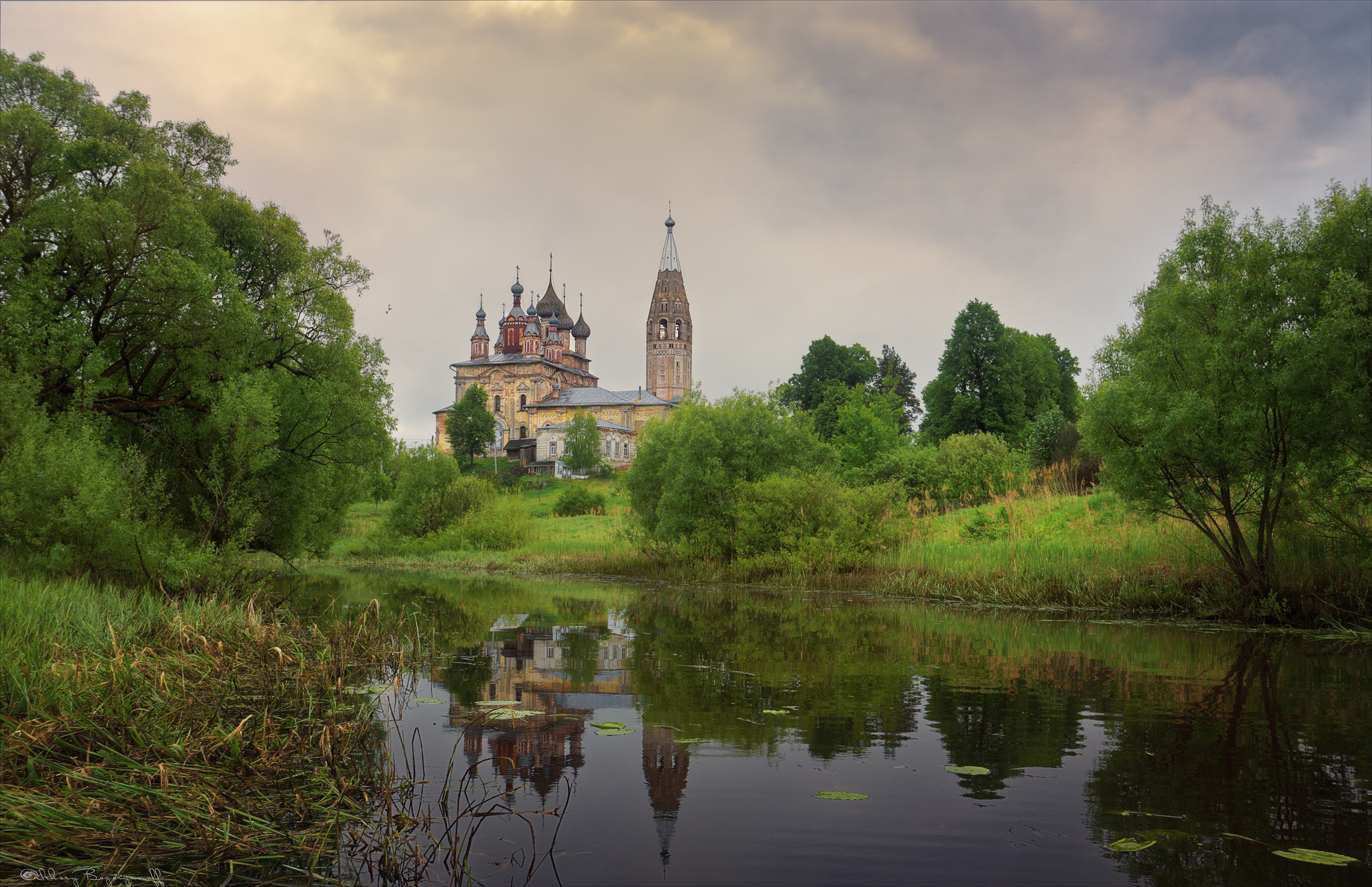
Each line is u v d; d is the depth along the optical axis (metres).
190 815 4.36
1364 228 11.36
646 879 3.55
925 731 6.05
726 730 6.12
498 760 5.39
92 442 13.52
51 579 12.05
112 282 15.75
